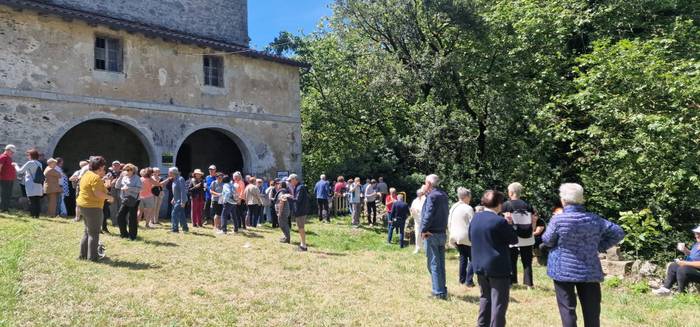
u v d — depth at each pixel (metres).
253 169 19.20
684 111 12.97
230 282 7.88
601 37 17.11
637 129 13.74
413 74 19.17
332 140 27.25
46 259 8.13
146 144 16.67
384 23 20.11
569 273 4.95
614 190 15.48
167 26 20.42
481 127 19.75
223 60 18.89
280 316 6.37
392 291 8.05
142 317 5.96
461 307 7.24
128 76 16.36
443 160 19.91
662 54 14.23
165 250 9.85
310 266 9.55
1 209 12.19
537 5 17.98
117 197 12.45
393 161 21.58
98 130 18.81
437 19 19.41
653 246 13.92
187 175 21.00
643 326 6.86
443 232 7.75
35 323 5.49
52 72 14.77
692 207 14.38
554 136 17.12
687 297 8.58
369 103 23.34
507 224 5.56
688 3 17.14
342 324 6.22
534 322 6.77
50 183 12.43
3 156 12.18
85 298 6.45
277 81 20.45
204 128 18.09
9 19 14.09
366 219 18.95
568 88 17.09
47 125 14.55
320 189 18.05
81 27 15.45
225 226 13.04
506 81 18.75
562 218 5.10
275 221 15.34
